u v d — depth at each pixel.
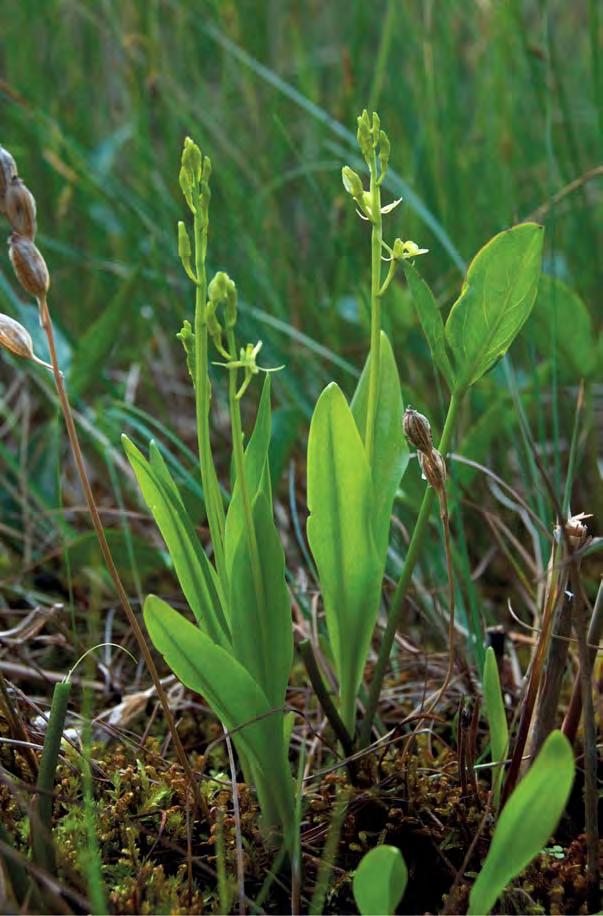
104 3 0.79
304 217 0.90
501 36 0.78
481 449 0.62
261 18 0.84
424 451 0.46
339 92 0.89
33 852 0.46
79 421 0.63
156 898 0.47
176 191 0.79
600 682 0.52
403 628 0.61
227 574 0.48
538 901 0.47
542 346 0.62
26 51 0.81
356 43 0.81
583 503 0.66
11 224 0.44
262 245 0.78
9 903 0.44
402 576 0.49
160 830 0.48
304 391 0.70
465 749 0.51
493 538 0.64
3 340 0.45
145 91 0.80
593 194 0.83
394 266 0.47
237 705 0.46
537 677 0.48
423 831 0.49
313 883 0.48
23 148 0.77
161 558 0.62
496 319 0.47
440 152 0.77
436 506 0.60
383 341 0.50
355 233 0.78
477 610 0.56
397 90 0.84
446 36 0.80
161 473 0.47
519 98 0.83
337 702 0.54
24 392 0.68
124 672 0.58
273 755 0.47
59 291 0.81
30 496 0.67
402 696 0.55
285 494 0.67
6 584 0.62
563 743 0.42
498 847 0.43
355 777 0.50
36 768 0.50
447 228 0.76
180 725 0.55
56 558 0.65
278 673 0.47
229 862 0.48
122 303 0.63
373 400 0.48
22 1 0.79
